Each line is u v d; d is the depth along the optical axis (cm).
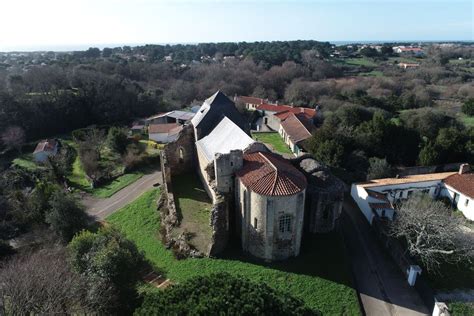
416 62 16550
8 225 4444
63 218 4194
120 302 2638
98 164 6662
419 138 5884
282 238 3284
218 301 1906
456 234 3544
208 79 12506
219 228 3391
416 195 4472
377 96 10081
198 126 5009
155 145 7431
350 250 3684
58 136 9081
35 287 2558
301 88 11081
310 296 2931
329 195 3697
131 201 5234
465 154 5634
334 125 6531
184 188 4803
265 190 3112
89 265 2728
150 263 3431
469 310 2820
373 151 5672
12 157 7712
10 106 8606
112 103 10019
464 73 12862
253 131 8069
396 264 3466
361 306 2927
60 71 11012
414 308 2930
